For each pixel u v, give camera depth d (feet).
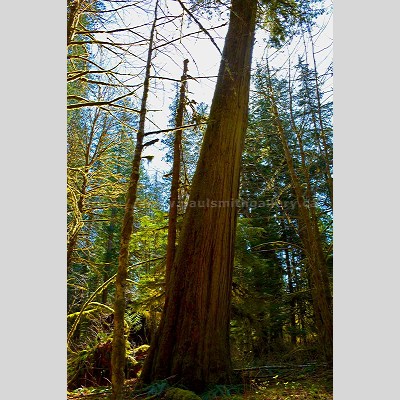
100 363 31.01
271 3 27.63
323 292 28.32
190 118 31.78
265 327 38.45
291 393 20.07
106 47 21.97
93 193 40.60
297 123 40.75
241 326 36.96
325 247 40.93
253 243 50.98
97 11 20.17
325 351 27.96
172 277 23.61
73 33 20.22
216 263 23.06
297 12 28.48
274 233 53.67
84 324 44.09
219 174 24.09
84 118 44.24
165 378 21.06
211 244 23.13
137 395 19.90
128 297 42.39
